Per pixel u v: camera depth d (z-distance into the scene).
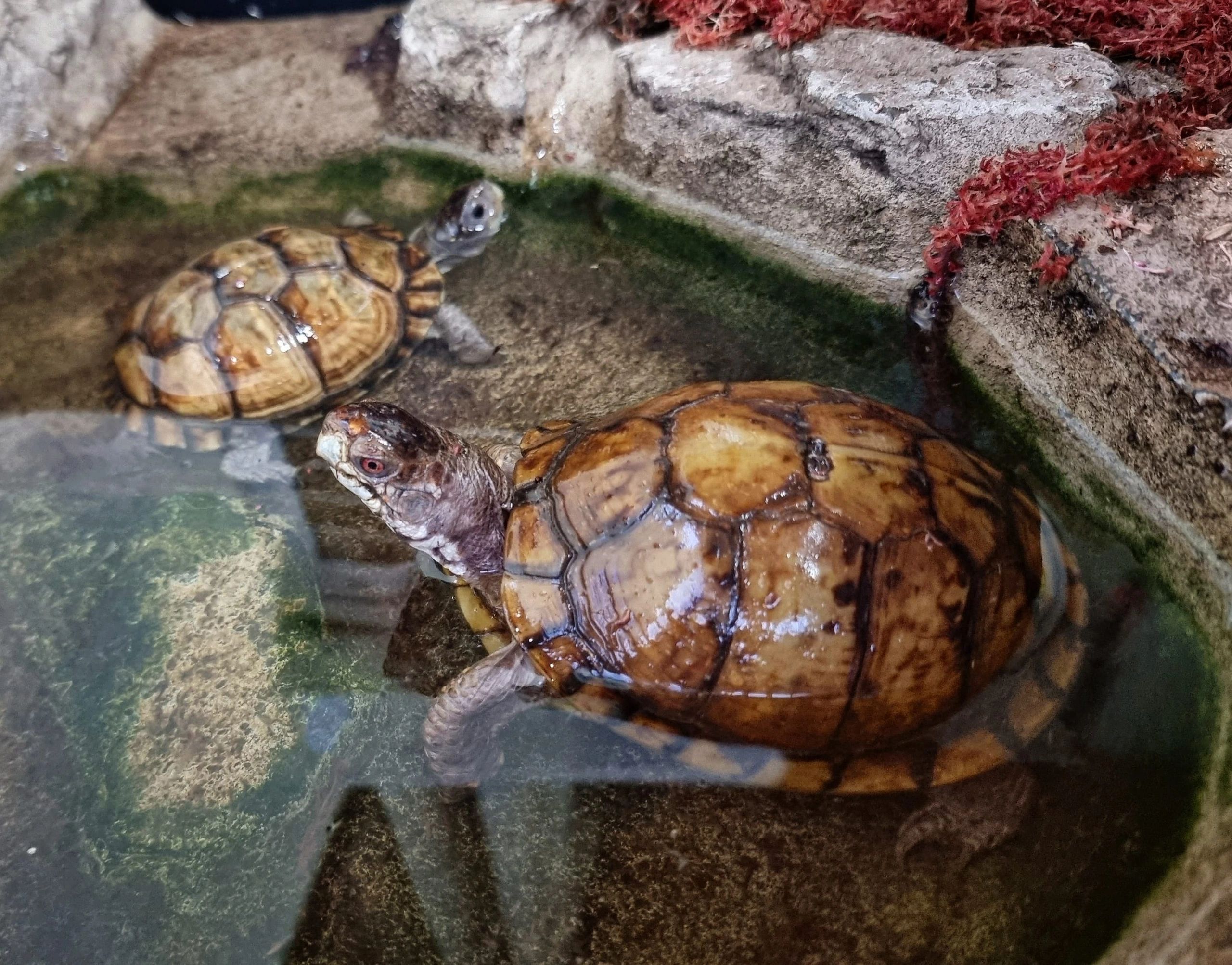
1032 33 0.31
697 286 0.33
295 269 0.29
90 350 0.31
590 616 0.20
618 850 0.21
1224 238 0.24
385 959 0.20
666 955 0.20
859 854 0.21
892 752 0.20
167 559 0.26
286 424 0.29
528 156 0.35
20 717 0.23
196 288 0.29
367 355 0.29
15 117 0.34
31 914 0.21
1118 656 0.22
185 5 0.42
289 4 0.42
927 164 0.28
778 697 0.19
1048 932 0.19
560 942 0.20
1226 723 0.21
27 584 0.26
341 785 0.22
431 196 0.36
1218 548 0.23
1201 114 0.28
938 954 0.19
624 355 0.30
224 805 0.22
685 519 0.19
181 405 0.28
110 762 0.23
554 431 0.24
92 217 0.35
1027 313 0.27
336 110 0.37
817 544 0.19
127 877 0.21
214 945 0.20
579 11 0.34
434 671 0.23
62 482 0.28
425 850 0.21
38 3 0.35
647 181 0.34
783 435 0.20
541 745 0.22
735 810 0.21
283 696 0.23
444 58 0.34
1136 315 0.23
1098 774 0.21
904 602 0.19
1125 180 0.25
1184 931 0.18
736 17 0.32
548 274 0.33
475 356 0.30
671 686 0.20
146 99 0.37
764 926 0.20
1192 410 0.22
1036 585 0.21
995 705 0.20
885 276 0.31
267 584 0.25
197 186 0.35
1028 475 0.27
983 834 0.20
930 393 0.29
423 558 0.26
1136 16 0.30
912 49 0.30
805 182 0.31
